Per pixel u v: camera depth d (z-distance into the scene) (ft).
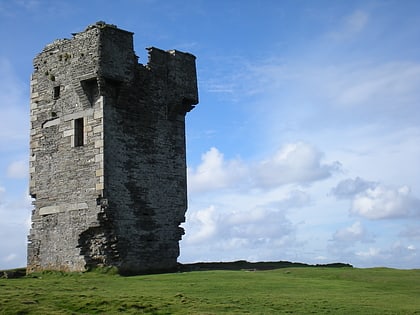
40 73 147.43
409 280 113.19
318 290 100.78
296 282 110.22
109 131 134.62
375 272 125.59
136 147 139.54
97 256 131.95
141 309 84.02
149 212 139.95
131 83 139.85
